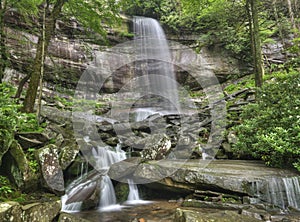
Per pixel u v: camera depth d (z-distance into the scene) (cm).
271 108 616
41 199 430
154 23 1584
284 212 415
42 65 681
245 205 427
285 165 550
